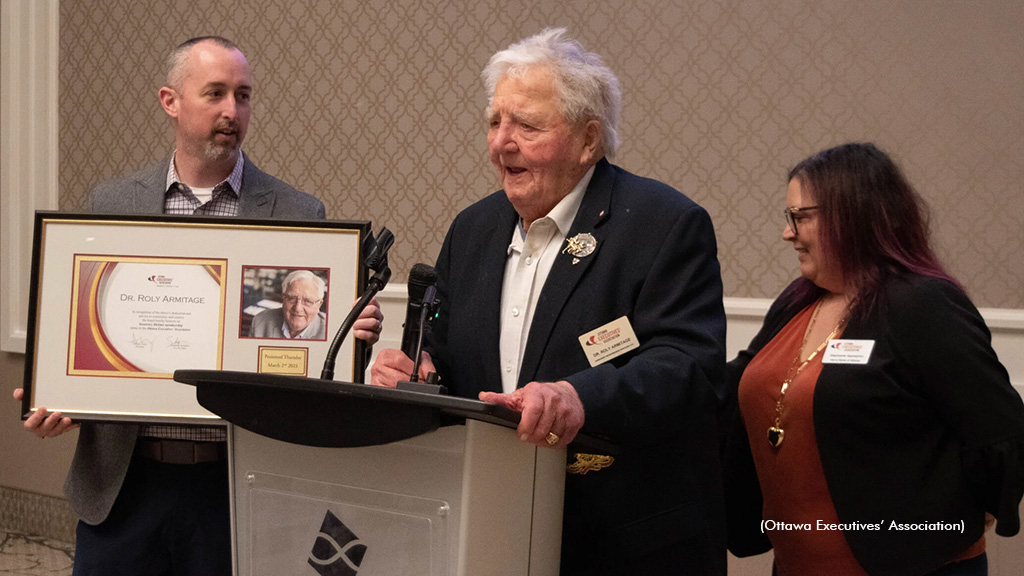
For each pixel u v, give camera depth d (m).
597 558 1.71
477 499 1.20
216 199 2.32
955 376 1.82
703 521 1.73
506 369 1.81
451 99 4.24
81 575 2.08
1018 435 1.76
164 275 1.90
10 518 4.99
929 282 1.90
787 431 2.00
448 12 4.25
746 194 3.70
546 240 1.85
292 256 1.89
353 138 4.45
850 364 1.92
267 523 1.35
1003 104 3.29
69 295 1.90
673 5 3.81
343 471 1.28
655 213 1.78
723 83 3.73
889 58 3.46
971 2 3.33
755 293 3.69
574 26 4.00
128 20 4.91
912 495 1.85
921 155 3.41
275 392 1.27
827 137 3.55
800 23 3.59
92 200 2.34
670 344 1.64
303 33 4.55
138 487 2.09
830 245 2.01
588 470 1.72
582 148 1.81
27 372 1.88
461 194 4.23
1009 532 1.77
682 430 1.73
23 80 5.01
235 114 2.27
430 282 1.58
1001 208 3.30
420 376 1.56
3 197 5.00
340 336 1.47
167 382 1.87
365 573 1.25
